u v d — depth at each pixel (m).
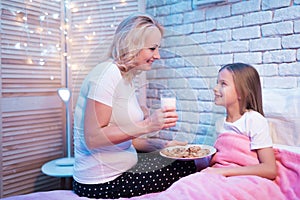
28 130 1.91
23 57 1.84
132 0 2.04
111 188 1.12
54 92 2.08
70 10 2.09
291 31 1.54
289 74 1.56
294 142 1.35
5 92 1.75
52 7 2.01
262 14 1.63
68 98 1.85
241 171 1.15
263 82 1.64
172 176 1.22
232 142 1.30
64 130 2.17
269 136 1.25
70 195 1.14
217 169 1.16
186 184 1.01
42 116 2.00
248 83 1.35
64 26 2.10
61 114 2.14
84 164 1.14
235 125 1.34
